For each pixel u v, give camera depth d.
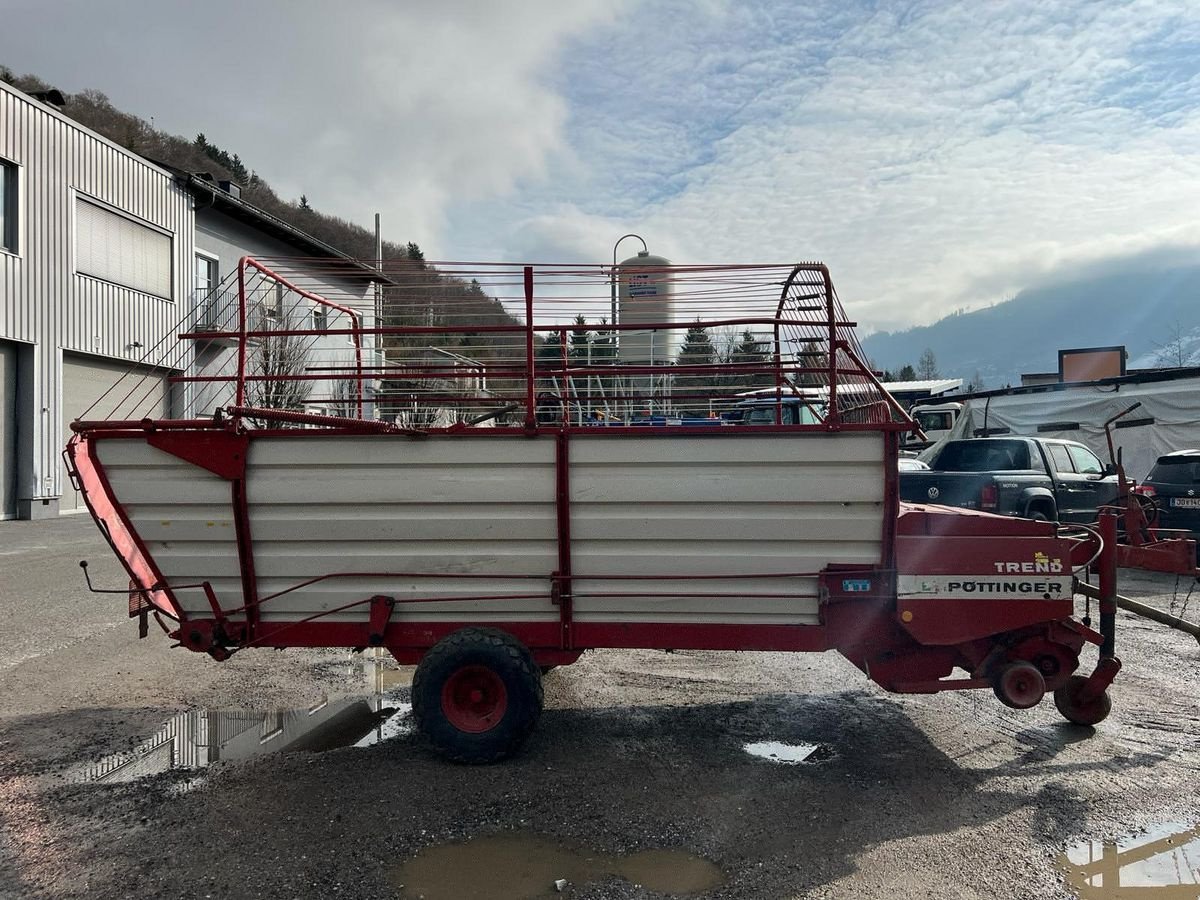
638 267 5.28
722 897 3.10
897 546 4.32
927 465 12.97
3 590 8.88
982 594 4.36
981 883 3.20
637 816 3.74
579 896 3.09
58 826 3.64
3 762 4.38
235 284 5.59
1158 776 4.22
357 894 3.10
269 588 4.51
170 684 5.80
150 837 3.54
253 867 3.29
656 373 4.81
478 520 4.36
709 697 5.55
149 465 4.39
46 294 15.60
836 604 4.41
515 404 5.35
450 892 3.12
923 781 4.16
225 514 4.41
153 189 18.33
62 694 5.55
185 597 4.58
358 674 6.09
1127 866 3.33
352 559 4.43
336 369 5.50
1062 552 4.39
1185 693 5.60
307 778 4.16
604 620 4.46
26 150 15.13
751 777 4.20
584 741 4.71
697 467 4.28
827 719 5.10
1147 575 10.47
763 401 5.83
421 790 4.01
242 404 4.64
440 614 4.50
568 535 4.34
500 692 4.29
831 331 4.48
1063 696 4.92
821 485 4.26
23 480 15.37
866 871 3.29
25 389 15.34
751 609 4.40
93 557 11.12
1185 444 16.67
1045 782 4.15
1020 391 19.67
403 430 4.30
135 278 17.94
